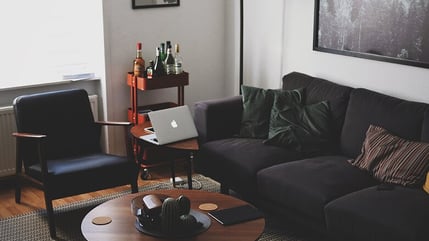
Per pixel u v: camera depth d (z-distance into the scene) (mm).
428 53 3646
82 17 4734
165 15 4895
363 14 4008
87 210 4012
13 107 3967
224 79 5391
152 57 4918
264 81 4965
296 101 4133
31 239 3604
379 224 2902
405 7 3732
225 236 2799
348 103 3945
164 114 3986
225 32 5258
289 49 4664
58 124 4043
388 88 3971
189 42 5086
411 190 3213
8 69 4508
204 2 5078
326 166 3607
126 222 2934
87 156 3998
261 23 4867
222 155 3934
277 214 3652
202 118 4203
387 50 3898
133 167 3863
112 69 4727
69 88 4711
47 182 3557
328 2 4242
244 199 3963
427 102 3732
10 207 4066
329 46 4305
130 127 4434
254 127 4188
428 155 3279
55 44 4672
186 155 4246
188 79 4766
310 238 3594
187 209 2896
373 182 3457
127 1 4668
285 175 3500
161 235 2789
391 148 3443
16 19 4465
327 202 3215
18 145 3887
